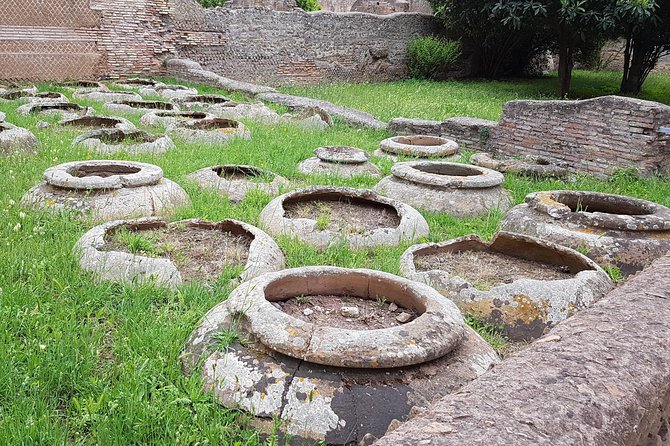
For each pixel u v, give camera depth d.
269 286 3.13
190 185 5.75
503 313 3.63
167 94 11.75
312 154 7.64
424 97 14.48
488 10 14.73
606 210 5.41
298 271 3.30
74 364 2.71
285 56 17.06
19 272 3.66
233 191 5.76
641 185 7.09
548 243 4.28
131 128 7.60
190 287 3.62
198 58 15.84
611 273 4.39
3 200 4.87
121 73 14.84
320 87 16.48
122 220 4.33
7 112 9.04
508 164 7.36
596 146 7.76
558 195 5.36
